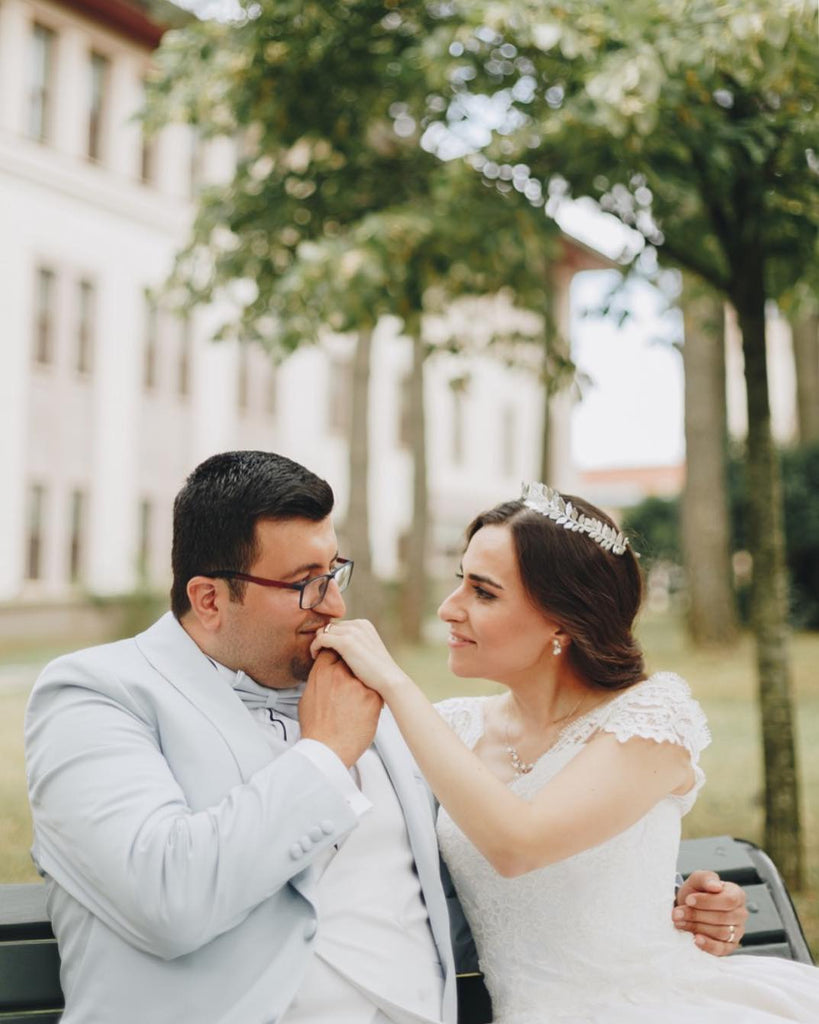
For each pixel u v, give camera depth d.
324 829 2.10
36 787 2.16
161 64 5.78
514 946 2.47
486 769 2.28
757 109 4.75
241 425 21.73
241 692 2.36
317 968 2.24
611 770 2.36
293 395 22.69
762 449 5.25
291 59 5.29
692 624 14.48
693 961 2.48
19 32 17.72
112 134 19.28
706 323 6.69
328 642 2.31
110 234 19.25
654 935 2.45
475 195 5.27
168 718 2.23
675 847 2.52
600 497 35.06
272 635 2.30
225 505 2.26
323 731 2.21
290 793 2.09
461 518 27.81
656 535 22.83
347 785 2.16
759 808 6.55
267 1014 2.08
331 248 5.23
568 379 6.37
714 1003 2.36
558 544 2.50
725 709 10.09
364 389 14.19
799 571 17.98
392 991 2.29
